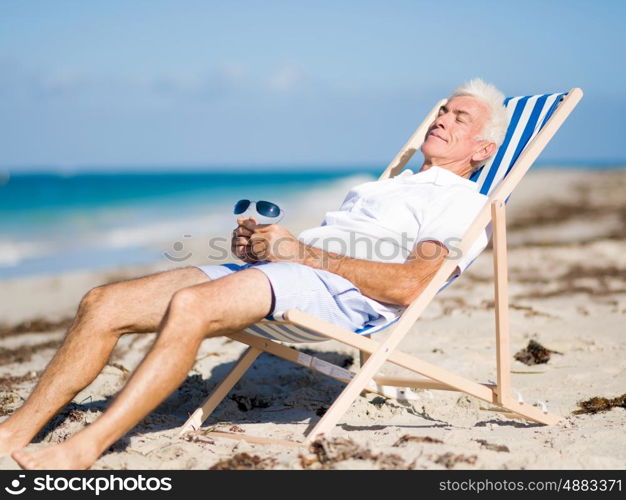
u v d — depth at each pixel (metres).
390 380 3.57
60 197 35.44
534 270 9.16
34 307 9.31
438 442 2.83
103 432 2.47
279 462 2.62
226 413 3.58
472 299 6.96
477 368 4.33
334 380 4.14
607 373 4.11
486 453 2.71
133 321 2.84
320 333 2.84
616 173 36.78
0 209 29.72
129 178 60.00
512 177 3.20
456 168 3.64
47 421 2.75
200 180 57.53
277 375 4.27
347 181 54.69
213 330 2.68
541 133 3.28
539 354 4.46
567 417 3.36
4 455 2.63
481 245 3.27
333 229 3.39
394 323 3.26
